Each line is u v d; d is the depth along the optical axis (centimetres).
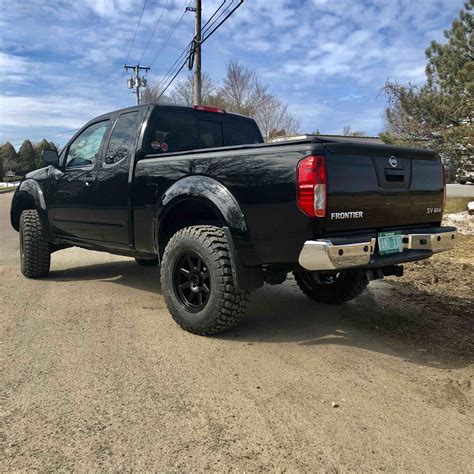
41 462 229
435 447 243
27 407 280
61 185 570
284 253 347
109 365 340
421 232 396
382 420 268
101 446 242
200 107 534
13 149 8862
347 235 344
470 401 292
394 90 1486
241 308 386
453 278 609
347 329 424
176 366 339
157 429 257
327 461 231
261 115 4244
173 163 422
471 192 1808
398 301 515
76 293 552
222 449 239
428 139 1473
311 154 325
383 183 364
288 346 380
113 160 497
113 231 500
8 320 445
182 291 415
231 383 312
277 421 266
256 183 354
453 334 410
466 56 1459
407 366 343
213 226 400
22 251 634
